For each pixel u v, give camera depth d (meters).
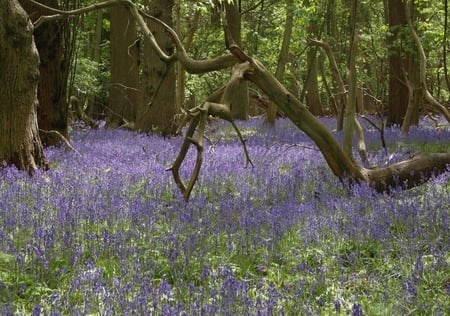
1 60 9.38
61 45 13.05
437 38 18.75
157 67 18.00
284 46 23.59
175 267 5.24
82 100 29.78
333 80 30.39
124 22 22.36
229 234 6.02
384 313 4.39
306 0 21.28
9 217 6.38
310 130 8.44
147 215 6.79
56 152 11.80
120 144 14.19
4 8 9.12
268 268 5.42
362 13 26.00
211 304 4.31
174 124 18.22
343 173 8.81
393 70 22.25
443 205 7.42
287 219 6.70
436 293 4.79
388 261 5.48
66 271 5.11
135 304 4.22
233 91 7.28
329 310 4.45
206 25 32.22
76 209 6.82
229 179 9.60
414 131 19.30
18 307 4.44
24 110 9.65
